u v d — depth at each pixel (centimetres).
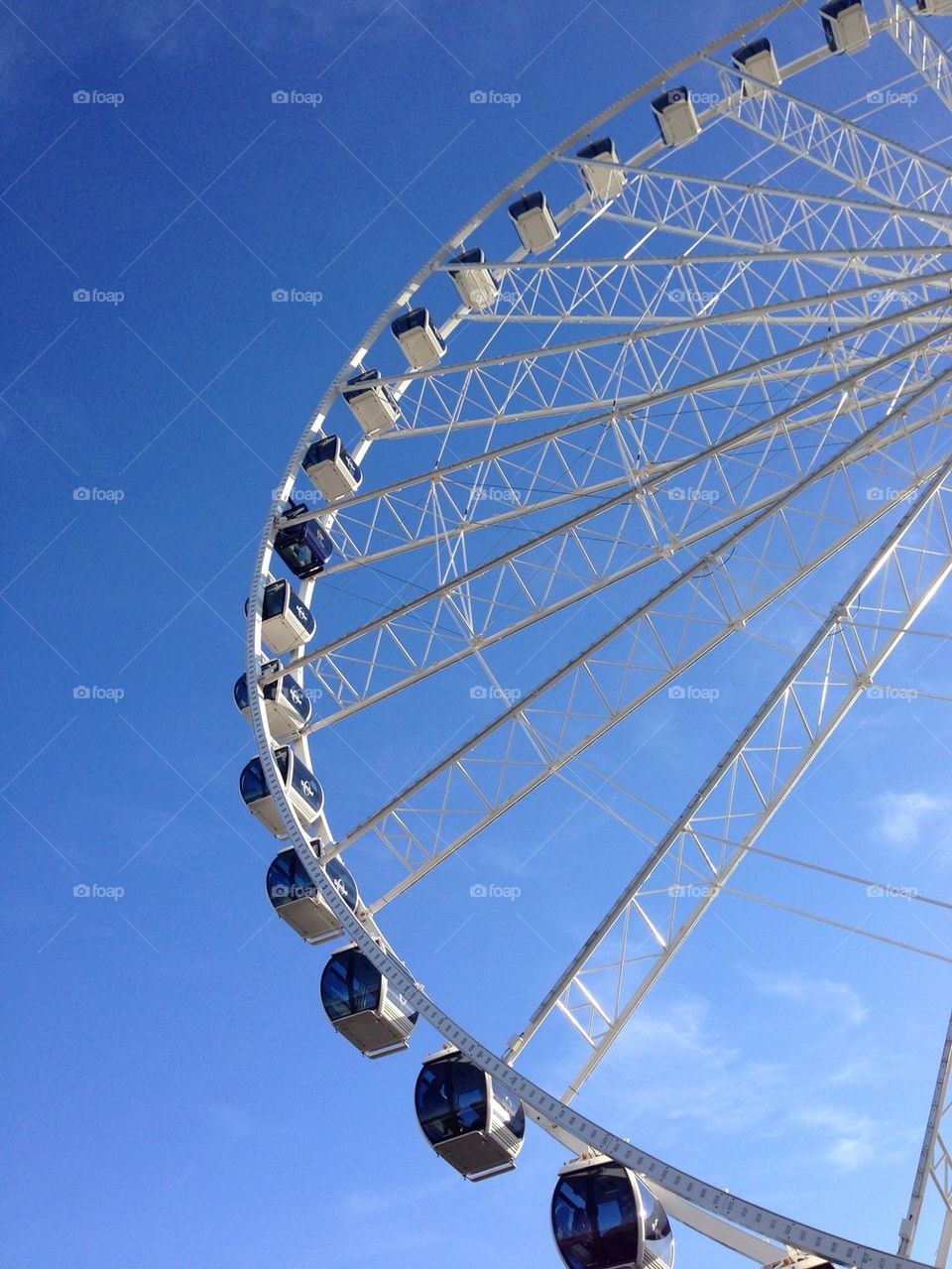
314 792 2634
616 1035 1908
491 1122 2108
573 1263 1825
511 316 3103
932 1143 1482
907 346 2227
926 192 2722
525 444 2580
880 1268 1368
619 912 1969
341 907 2134
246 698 2780
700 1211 1817
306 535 2914
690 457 2325
